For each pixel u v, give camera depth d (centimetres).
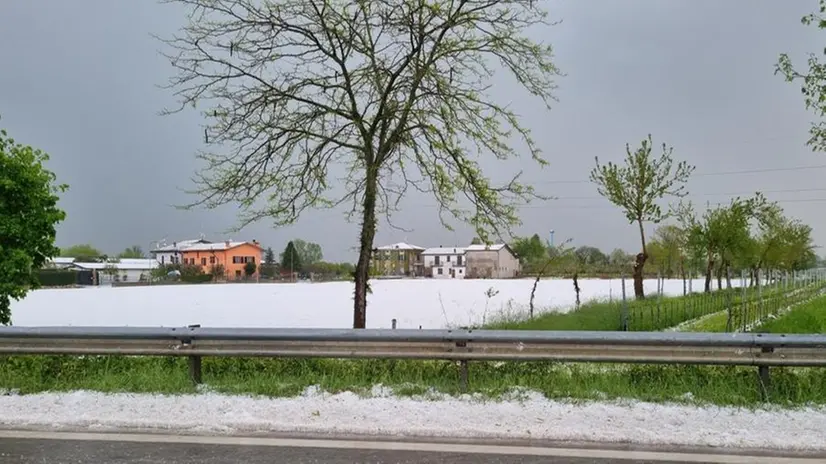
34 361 794
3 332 750
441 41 1084
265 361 800
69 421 613
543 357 698
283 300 3984
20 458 514
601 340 688
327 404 668
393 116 1093
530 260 2817
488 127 1121
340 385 725
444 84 1066
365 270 1173
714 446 543
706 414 630
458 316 2442
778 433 571
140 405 665
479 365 766
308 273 11019
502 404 665
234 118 1113
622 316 1733
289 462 507
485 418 620
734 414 629
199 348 740
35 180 1128
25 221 1134
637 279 2750
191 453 528
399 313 2711
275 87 1123
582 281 6625
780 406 652
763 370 679
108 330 742
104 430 592
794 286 3450
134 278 10381
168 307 3381
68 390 722
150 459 513
